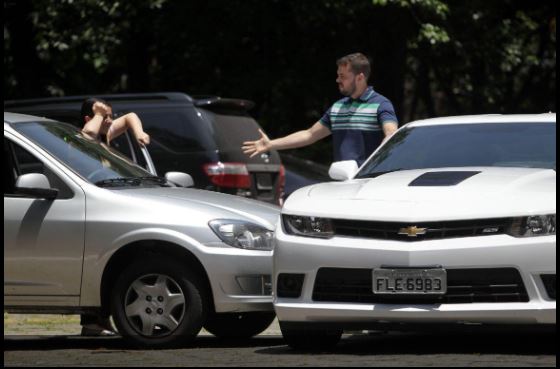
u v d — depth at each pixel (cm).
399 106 6438
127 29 6288
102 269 2255
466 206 1958
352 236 2006
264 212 2355
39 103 3638
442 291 1930
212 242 2228
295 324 2058
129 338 2252
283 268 2056
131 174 2478
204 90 6762
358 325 2006
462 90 8188
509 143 2322
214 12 6575
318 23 6656
